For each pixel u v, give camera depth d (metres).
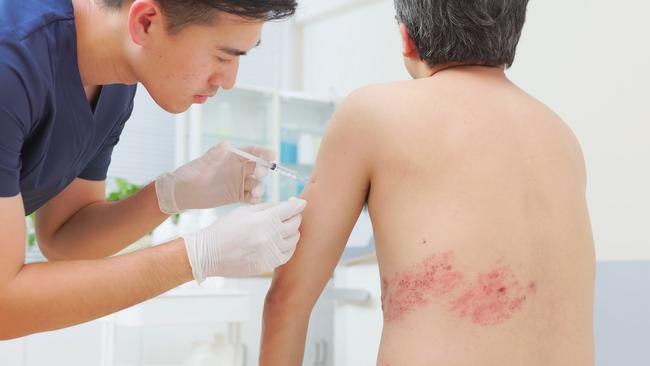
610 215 2.88
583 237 0.98
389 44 3.87
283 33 4.33
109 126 1.31
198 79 1.06
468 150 0.96
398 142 0.98
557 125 1.04
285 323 1.08
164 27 0.99
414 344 0.92
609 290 2.08
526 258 0.93
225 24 1.00
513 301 0.91
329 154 1.05
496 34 1.04
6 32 0.99
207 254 1.05
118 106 1.30
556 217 0.96
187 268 1.06
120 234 1.42
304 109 3.92
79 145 1.21
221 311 2.15
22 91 0.98
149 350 2.75
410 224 0.96
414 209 0.96
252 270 1.07
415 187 0.96
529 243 0.93
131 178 3.55
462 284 0.92
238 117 3.68
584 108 3.01
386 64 3.88
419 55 1.10
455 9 1.03
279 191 3.71
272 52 4.26
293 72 4.36
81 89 1.13
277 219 1.05
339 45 4.17
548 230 0.95
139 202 1.42
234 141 3.64
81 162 1.29
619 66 2.88
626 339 2.02
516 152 0.97
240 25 1.00
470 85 1.02
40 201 1.30
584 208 1.01
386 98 1.02
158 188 1.42
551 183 0.97
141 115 3.61
